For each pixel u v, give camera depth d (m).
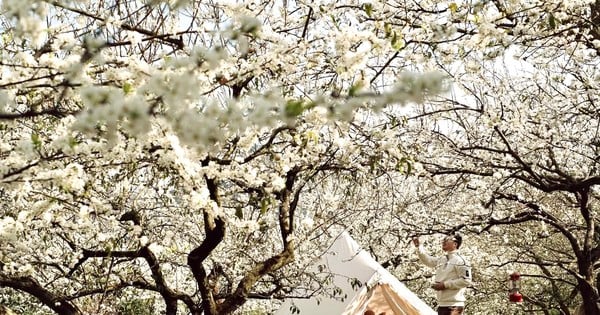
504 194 9.90
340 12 5.66
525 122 8.37
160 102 2.93
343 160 5.77
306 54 5.35
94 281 7.17
